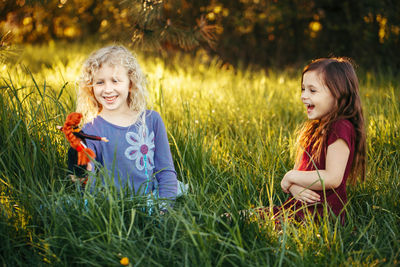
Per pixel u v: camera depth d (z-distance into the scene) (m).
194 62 7.40
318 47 8.53
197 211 2.10
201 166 2.77
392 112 3.61
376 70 7.69
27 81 3.59
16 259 1.88
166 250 1.91
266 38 8.65
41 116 2.79
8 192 2.29
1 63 2.94
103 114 2.36
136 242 1.93
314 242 2.02
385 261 1.92
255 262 1.84
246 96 4.81
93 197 2.02
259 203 2.31
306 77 2.32
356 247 2.09
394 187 2.56
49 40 9.99
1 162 2.36
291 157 2.99
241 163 2.88
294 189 2.30
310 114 2.33
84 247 1.84
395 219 2.26
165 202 2.17
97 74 2.24
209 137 3.60
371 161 2.90
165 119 3.31
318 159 2.28
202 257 1.79
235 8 7.99
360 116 2.32
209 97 4.51
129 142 2.34
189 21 5.63
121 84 2.27
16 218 2.07
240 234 2.01
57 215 1.99
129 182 2.33
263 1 7.96
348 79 2.26
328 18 8.20
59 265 1.85
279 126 3.89
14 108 2.58
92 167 2.18
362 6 7.53
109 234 1.85
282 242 1.99
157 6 3.21
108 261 1.81
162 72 5.46
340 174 2.20
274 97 4.76
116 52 2.28
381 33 7.43
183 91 4.73
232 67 7.73
